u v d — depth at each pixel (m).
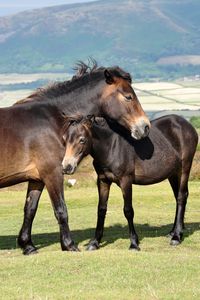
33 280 12.44
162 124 16.80
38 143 15.20
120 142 15.63
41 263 13.54
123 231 18.31
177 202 17.17
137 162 15.98
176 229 16.70
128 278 12.40
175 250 15.77
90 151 15.36
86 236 17.86
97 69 15.94
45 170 15.25
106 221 20.14
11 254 15.82
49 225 20.50
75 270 12.99
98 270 12.92
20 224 21.06
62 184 15.36
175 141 16.81
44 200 26.39
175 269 12.93
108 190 16.05
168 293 11.39
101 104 15.71
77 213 22.52
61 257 13.90
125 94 15.52
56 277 12.58
